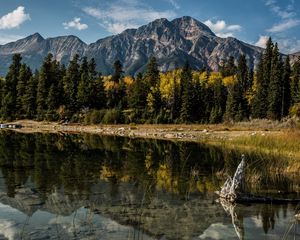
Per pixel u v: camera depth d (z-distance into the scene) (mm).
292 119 54156
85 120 81375
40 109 85500
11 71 92938
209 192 14742
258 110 83312
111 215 11195
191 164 22500
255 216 11602
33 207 11906
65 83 90250
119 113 82812
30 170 18953
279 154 25688
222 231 10070
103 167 20672
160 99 87688
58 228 9914
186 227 10305
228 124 70625
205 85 99125
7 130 60719
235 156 26188
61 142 37562
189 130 61406
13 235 9312
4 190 14148
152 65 101938
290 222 11070
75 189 14625
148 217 11102
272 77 82750
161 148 33219
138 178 17422
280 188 15844
